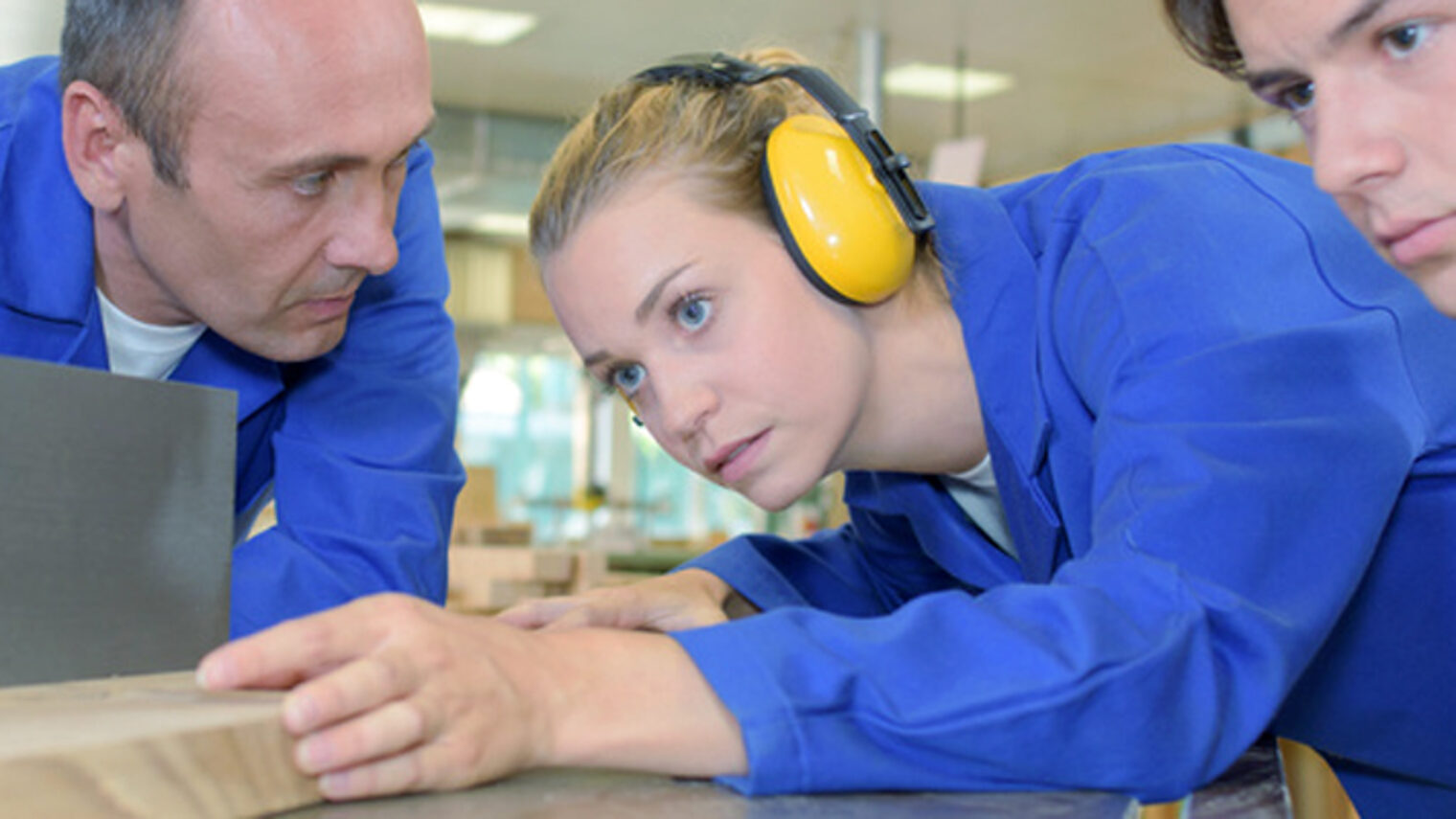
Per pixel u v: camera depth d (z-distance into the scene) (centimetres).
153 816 48
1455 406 88
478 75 748
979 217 103
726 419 90
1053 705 63
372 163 101
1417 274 65
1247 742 67
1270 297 82
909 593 130
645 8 630
